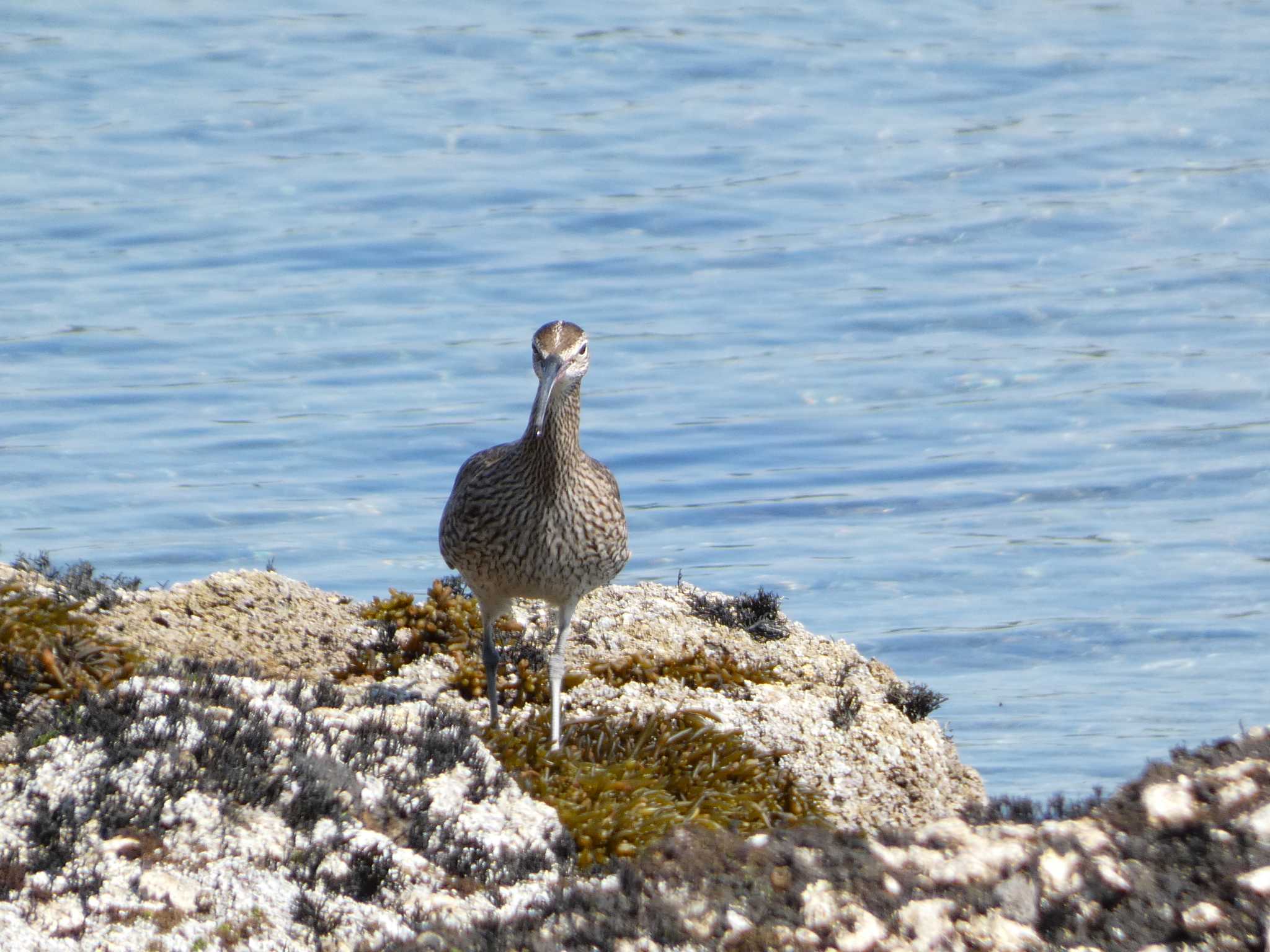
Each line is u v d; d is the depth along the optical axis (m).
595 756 9.32
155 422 20.66
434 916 6.80
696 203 29.17
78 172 29.75
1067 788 12.91
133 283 24.98
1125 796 7.71
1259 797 7.24
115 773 7.26
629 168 31.05
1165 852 7.04
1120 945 6.45
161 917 6.54
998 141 33.03
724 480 20.14
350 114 33.53
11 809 7.01
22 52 36.50
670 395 22.20
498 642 11.08
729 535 18.91
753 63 37.81
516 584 9.80
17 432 20.20
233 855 6.98
